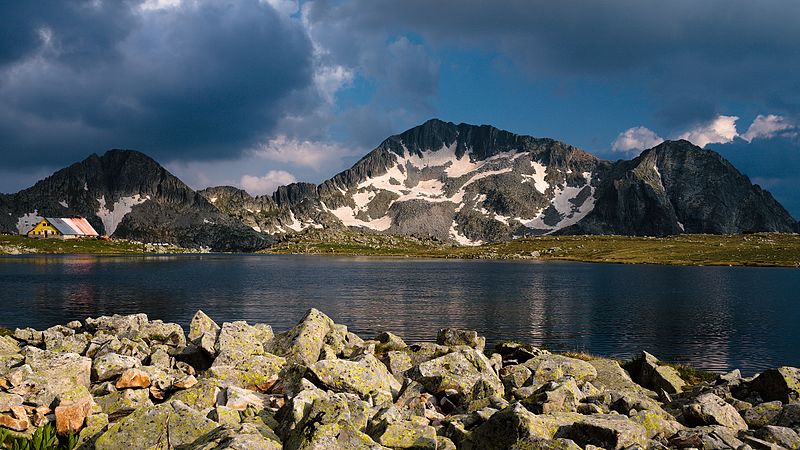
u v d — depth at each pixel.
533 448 14.70
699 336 63.88
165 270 197.88
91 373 22.62
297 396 17.70
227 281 146.88
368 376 22.89
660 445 15.94
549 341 60.19
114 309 83.19
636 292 119.50
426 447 15.57
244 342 28.50
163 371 23.75
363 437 14.98
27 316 74.69
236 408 17.98
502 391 22.95
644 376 31.59
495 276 174.25
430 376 23.42
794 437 17.77
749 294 115.69
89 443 15.70
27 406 17.86
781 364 49.50
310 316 33.25
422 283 143.00
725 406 20.61
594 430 16.08
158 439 15.16
